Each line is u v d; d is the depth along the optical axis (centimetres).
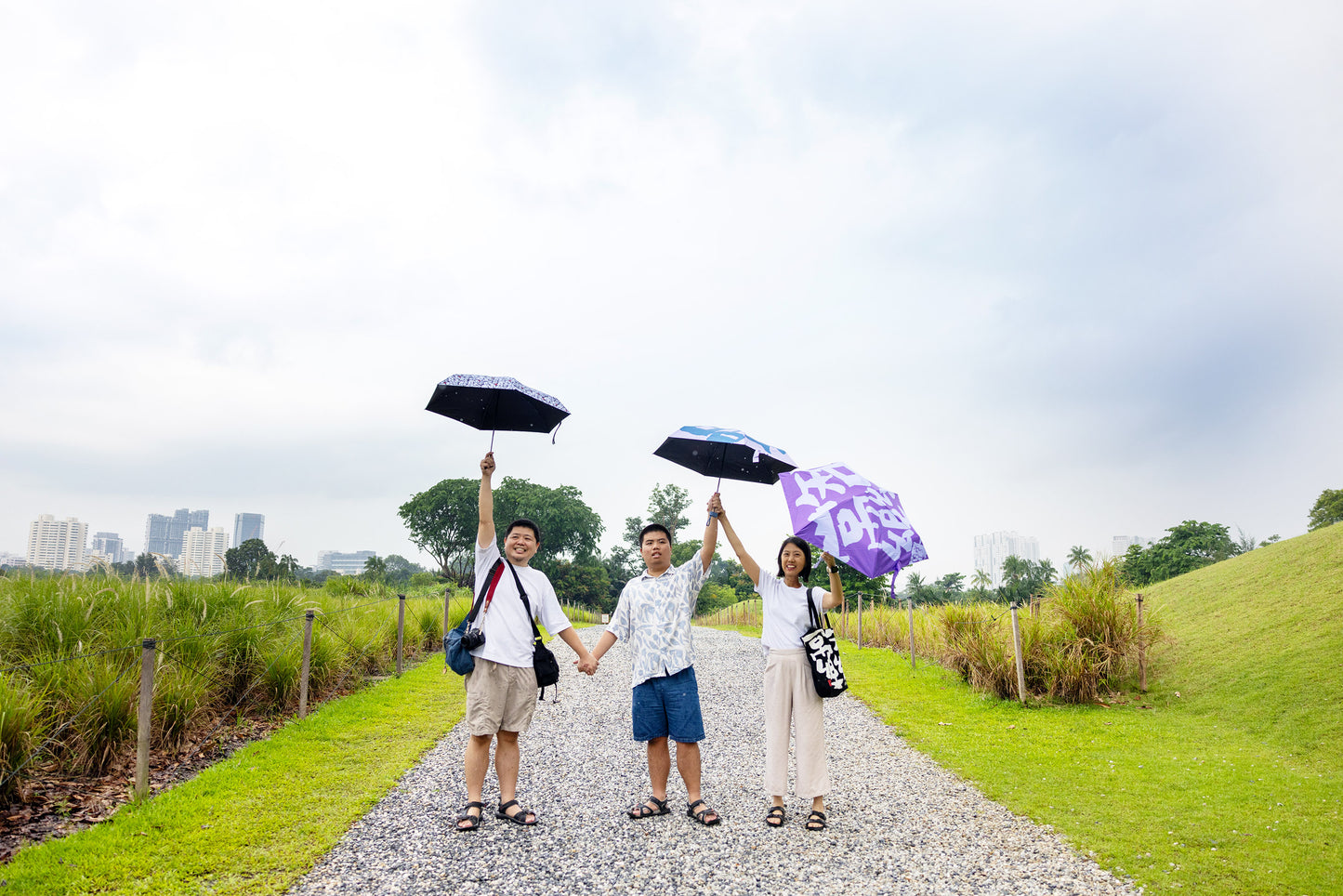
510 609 463
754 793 536
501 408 482
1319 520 6078
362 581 1658
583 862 394
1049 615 960
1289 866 379
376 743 649
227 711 679
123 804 462
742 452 513
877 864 395
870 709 871
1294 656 796
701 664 1354
